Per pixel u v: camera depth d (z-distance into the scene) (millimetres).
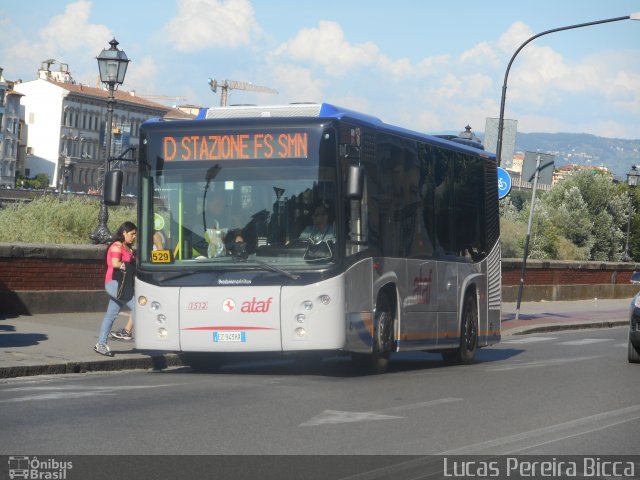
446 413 11477
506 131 29922
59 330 18906
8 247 20750
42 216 28969
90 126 173125
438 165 18016
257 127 14836
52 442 8930
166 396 12242
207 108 15367
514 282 41438
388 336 16094
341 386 13906
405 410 11586
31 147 169625
